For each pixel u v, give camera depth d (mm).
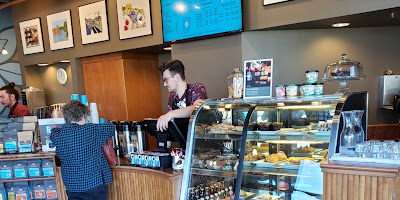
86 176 2299
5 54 6730
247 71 2176
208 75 3984
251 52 3676
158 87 5672
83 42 5148
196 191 2076
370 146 1434
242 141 1967
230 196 2053
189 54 4133
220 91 3891
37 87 6543
